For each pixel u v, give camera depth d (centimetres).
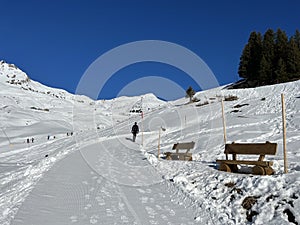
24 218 660
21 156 2742
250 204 690
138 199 821
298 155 1152
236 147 965
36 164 1454
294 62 6156
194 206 751
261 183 741
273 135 1856
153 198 831
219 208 720
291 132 1864
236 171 960
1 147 3844
